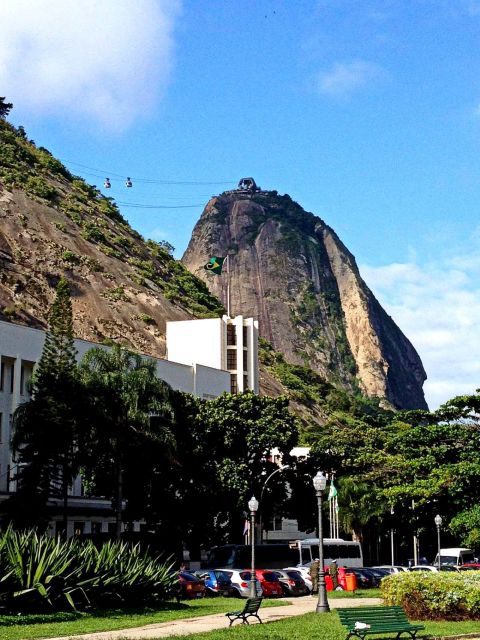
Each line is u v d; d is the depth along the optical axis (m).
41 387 53.69
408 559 84.44
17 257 148.75
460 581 28.77
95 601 30.30
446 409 53.31
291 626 25.73
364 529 79.12
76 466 53.38
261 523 71.69
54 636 22.94
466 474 49.53
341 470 73.31
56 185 188.38
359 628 21.73
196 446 61.94
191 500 59.16
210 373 92.19
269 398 68.81
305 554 63.38
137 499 57.69
